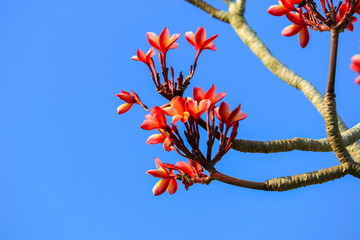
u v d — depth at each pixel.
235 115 2.26
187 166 2.29
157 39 2.32
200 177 2.29
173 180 2.30
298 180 2.24
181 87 2.32
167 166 2.30
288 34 2.34
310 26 2.32
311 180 2.23
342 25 2.25
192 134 2.25
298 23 2.33
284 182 2.24
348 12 2.24
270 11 2.34
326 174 2.23
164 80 2.33
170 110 2.24
